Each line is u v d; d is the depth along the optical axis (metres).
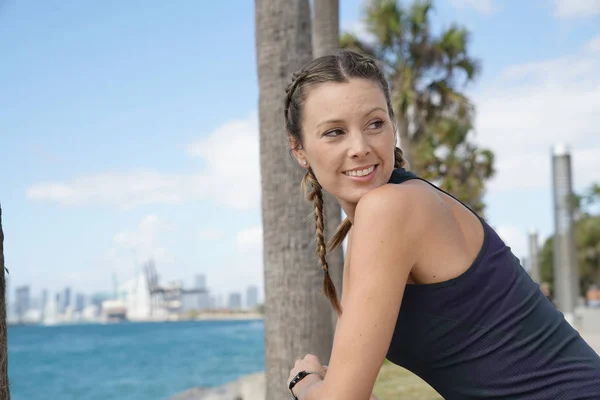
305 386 1.63
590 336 14.23
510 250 1.47
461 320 1.38
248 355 41.59
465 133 20.47
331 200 6.39
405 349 1.48
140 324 170.88
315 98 1.50
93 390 27.06
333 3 7.30
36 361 45.50
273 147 4.71
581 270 44.09
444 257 1.37
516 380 1.37
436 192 1.45
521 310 1.38
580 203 43.53
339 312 1.74
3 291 2.07
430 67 16.77
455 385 1.45
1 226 2.10
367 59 1.53
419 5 16.34
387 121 1.50
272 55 4.74
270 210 4.70
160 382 27.83
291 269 4.63
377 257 1.35
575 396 1.35
